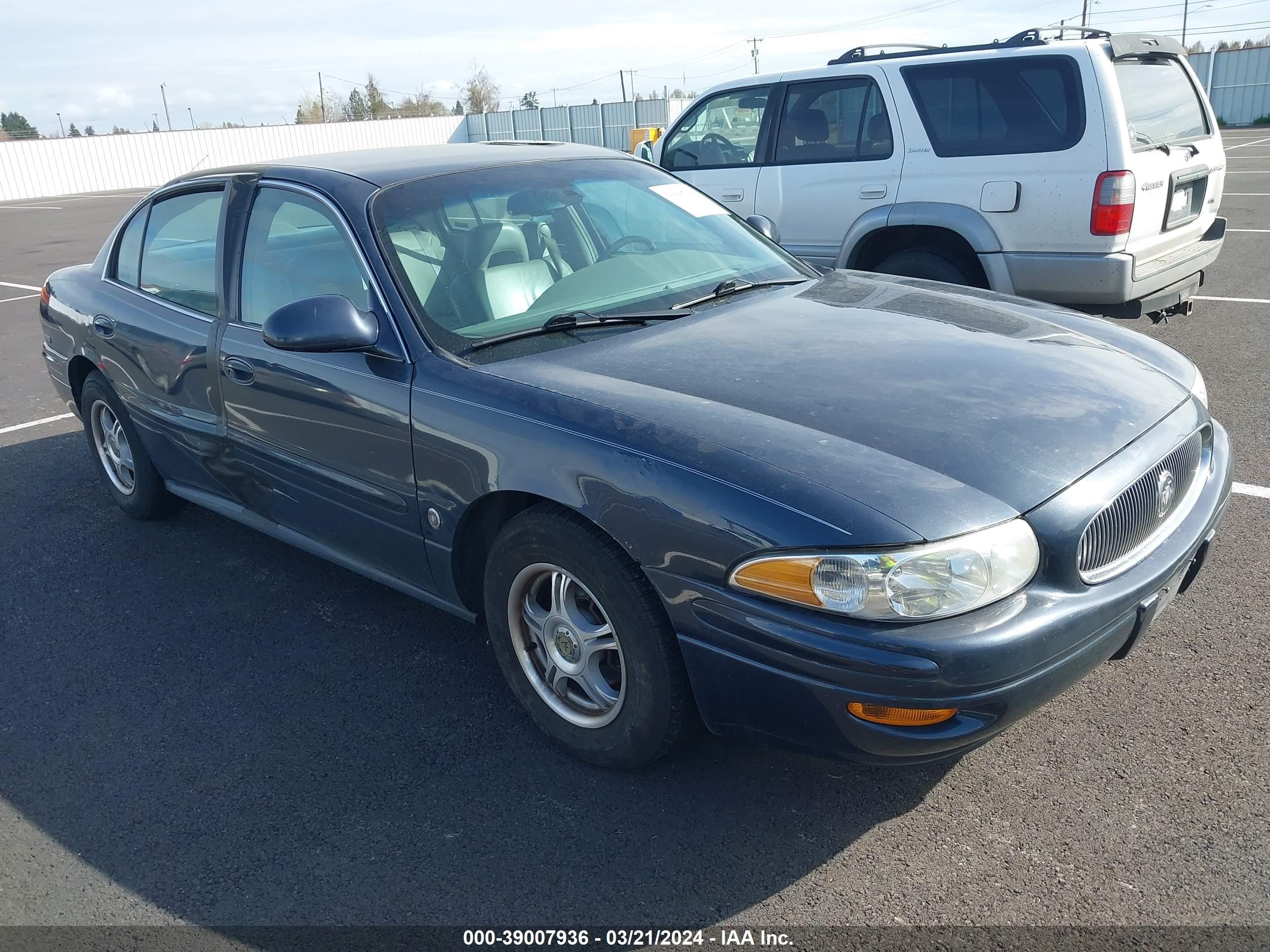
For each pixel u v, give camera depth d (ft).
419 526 10.01
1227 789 8.43
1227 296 26.22
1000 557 7.24
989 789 8.64
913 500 7.24
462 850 8.36
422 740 9.91
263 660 11.59
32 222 74.08
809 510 7.26
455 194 11.33
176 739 10.18
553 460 8.48
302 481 11.36
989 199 18.90
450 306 10.18
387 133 140.46
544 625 9.36
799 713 7.52
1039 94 18.25
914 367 9.18
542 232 11.31
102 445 16.22
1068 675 7.58
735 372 9.08
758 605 7.43
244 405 11.78
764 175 22.21
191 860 8.45
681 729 8.56
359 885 8.04
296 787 9.30
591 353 9.68
